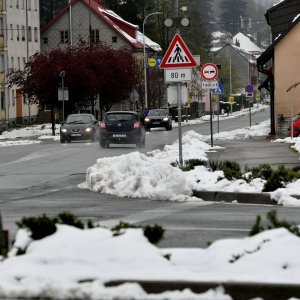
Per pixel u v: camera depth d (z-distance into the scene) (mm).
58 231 10195
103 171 24438
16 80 82438
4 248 10602
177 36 25812
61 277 9086
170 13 151125
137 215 17484
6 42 100250
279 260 9312
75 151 45625
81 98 81875
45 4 155000
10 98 101750
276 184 20734
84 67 81062
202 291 8836
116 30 125750
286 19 60469
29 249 9961
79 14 126375
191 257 9938
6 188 25484
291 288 8664
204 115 143500
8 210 18984
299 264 9250
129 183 22328
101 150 46281
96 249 9766
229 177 22578
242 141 50219
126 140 48250
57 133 79938
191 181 21609
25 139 68750
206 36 164875
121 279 8977
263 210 18344
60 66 79688
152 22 153375
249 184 21328
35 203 20625
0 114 96250
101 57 92438
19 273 9195
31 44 113562
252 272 9180
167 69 25938
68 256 9625
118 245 9805
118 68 93500
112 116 48812
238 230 14883
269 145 43500
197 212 18031
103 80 92188
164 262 9617
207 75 39656
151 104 109750
